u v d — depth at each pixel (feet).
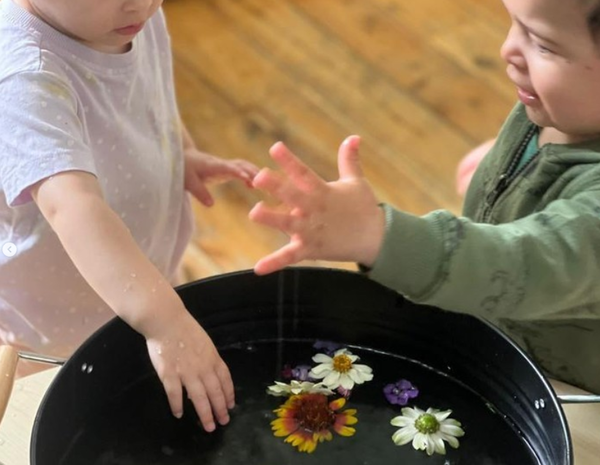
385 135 5.44
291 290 2.33
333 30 6.19
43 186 2.46
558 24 2.15
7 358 2.15
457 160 5.30
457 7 6.41
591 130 2.41
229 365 2.34
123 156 2.97
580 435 2.33
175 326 2.23
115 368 2.23
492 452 2.14
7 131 2.54
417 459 2.12
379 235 2.02
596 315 2.40
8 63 2.63
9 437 2.23
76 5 2.61
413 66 5.93
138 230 3.12
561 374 2.70
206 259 4.70
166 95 3.29
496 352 2.20
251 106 5.60
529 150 2.72
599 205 2.22
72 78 2.75
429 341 2.34
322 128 5.47
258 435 2.18
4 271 3.04
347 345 2.41
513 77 2.39
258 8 6.35
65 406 2.05
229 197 5.02
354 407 2.25
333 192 1.99
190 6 6.35
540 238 2.15
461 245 2.07
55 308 3.14
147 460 2.11
